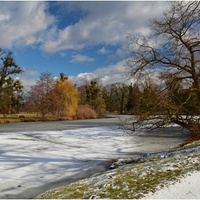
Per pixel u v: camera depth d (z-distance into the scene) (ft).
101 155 50.16
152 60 57.00
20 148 55.93
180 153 35.24
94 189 21.34
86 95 235.81
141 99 56.24
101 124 135.23
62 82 193.98
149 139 75.25
